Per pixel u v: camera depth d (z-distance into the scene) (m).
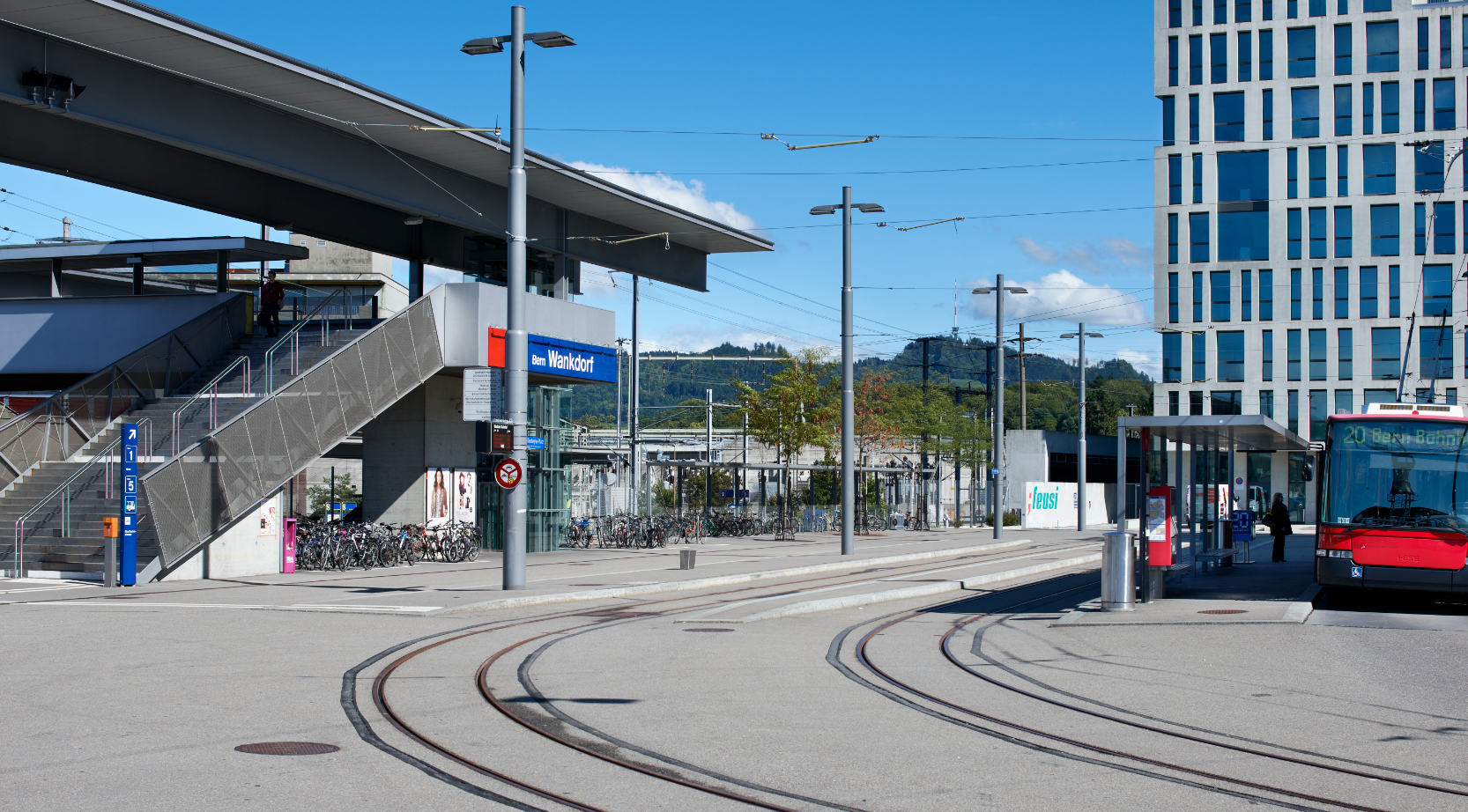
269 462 24.28
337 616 17.02
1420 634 15.16
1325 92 58.34
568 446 39.09
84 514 23.19
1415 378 56.91
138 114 23.27
